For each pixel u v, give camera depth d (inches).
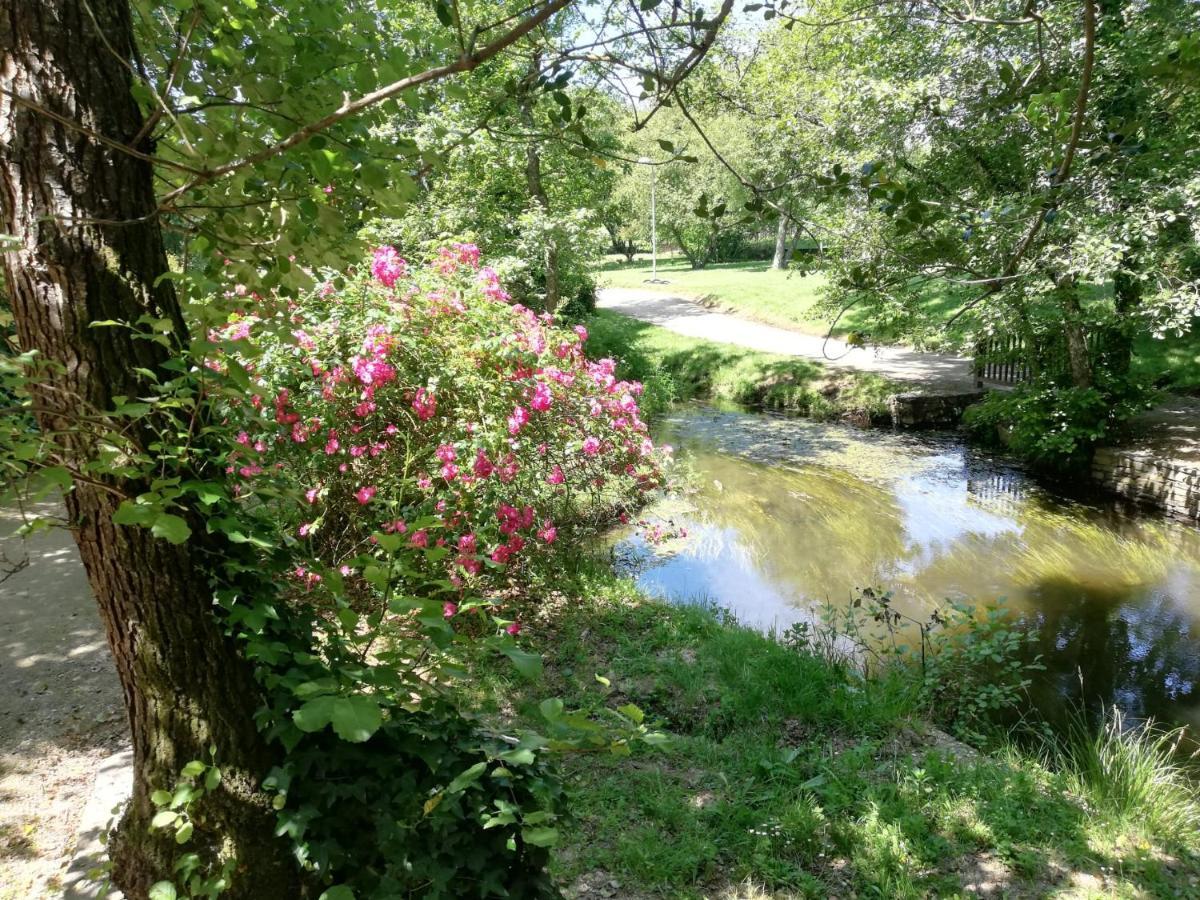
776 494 417.4
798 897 122.0
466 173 449.4
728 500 406.0
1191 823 146.9
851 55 307.9
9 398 73.2
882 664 224.1
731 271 1402.6
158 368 76.5
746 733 170.6
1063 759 176.4
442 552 75.4
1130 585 309.3
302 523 195.0
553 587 232.2
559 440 228.8
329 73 87.4
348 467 202.7
